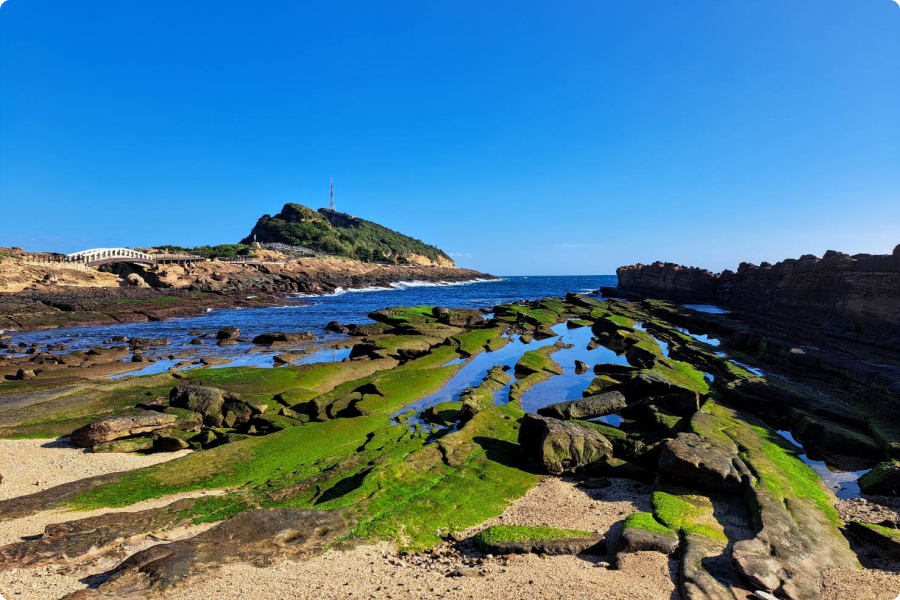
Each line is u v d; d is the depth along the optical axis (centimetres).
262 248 16812
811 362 3722
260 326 6869
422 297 12794
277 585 1187
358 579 1242
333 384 3631
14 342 5434
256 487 1909
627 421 2819
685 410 2750
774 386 3005
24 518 1666
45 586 1180
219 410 2817
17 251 9656
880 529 1473
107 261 9925
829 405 2736
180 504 1706
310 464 2172
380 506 1703
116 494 1862
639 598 1134
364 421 2739
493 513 1742
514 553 1412
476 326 6700
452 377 3947
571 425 2295
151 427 2528
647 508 1759
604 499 1867
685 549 1348
